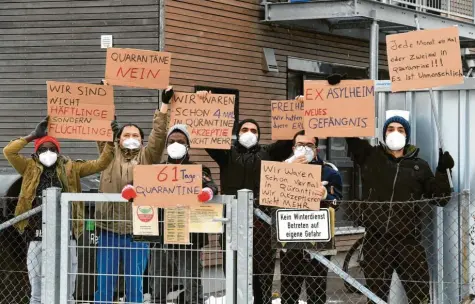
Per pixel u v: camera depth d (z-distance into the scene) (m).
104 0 11.63
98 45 11.66
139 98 11.54
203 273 6.27
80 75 11.73
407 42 6.41
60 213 6.35
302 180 5.85
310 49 14.12
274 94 13.37
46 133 7.09
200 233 6.20
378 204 6.58
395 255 6.58
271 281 6.85
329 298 9.30
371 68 12.91
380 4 12.92
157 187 6.03
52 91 6.89
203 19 12.05
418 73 6.39
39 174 7.06
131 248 6.32
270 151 7.53
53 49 11.83
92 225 6.54
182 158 6.61
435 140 7.12
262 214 6.11
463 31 14.85
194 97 6.91
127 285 6.40
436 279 6.86
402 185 6.54
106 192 7.15
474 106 6.95
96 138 6.93
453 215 6.80
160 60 6.95
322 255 6.01
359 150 6.82
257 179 7.26
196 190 5.96
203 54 12.05
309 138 6.98
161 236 6.17
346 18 12.95
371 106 6.34
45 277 6.30
